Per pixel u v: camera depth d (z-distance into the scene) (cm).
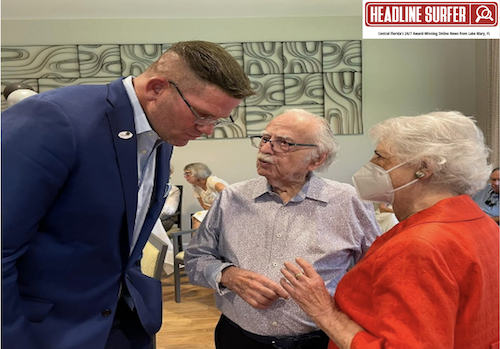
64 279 101
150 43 516
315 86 532
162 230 349
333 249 132
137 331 126
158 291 130
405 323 80
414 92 548
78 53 503
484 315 84
